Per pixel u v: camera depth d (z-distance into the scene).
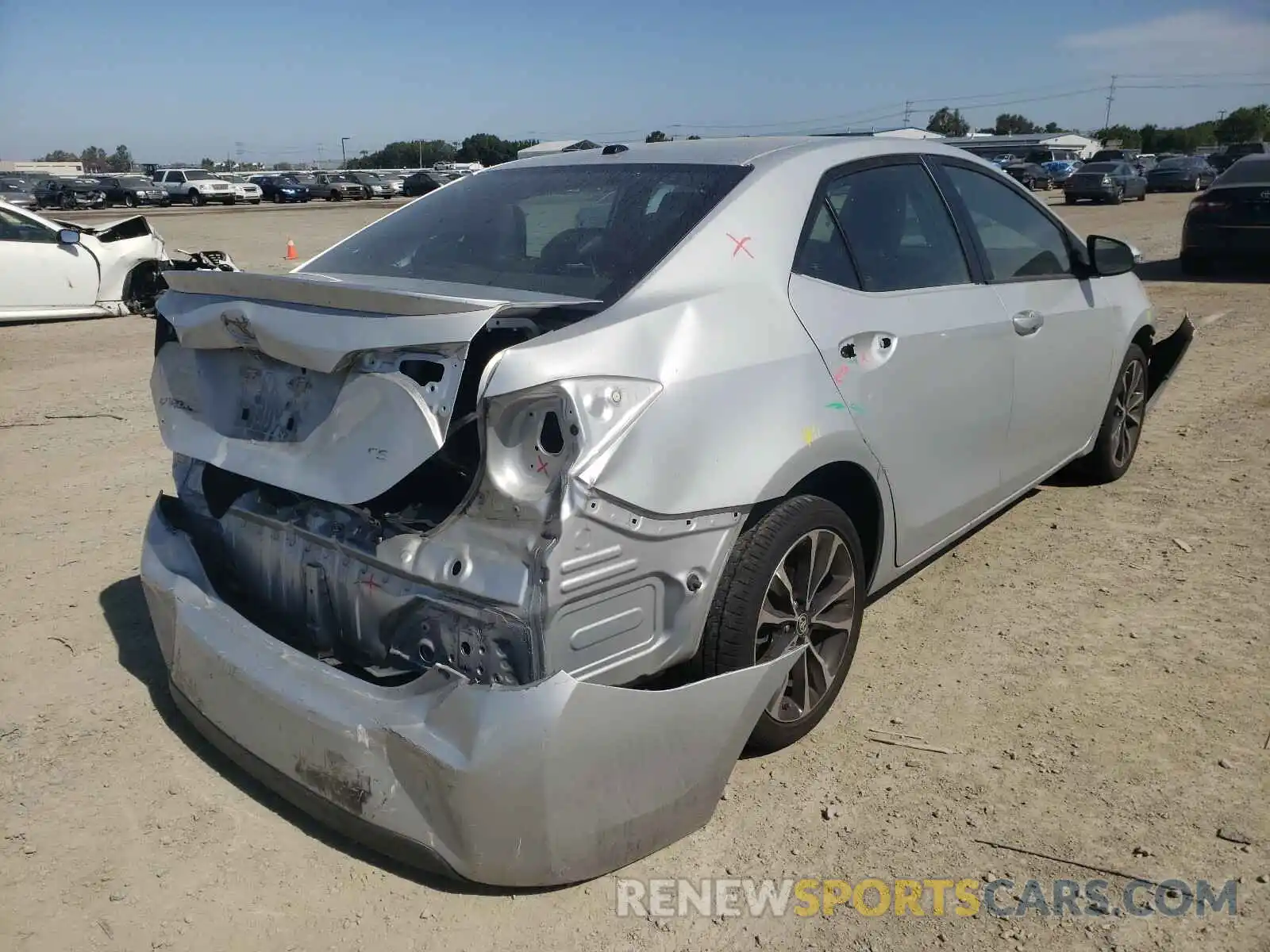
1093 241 4.59
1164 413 6.76
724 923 2.45
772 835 2.74
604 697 2.30
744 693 2.59
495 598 2.30
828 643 3.17
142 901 2.53
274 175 55.91
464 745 2.25
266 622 2.95
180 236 24.64
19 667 3.63
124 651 3.75
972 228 3.89
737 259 2.91
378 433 2.39
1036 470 4.40
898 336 3.26
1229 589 4.11
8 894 2.55
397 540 2.49
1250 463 5.68
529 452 2.32
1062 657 3.62
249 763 2.70
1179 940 2.35
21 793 2.94
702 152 3.42
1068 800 2.84
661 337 2.57
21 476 5.73
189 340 2.93
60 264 11.34
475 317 2.26
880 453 3.18
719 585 2.68
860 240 3.33
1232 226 12.77
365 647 2.63
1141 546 4.58
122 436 6.56
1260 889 2.49
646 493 2.40
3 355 9.43
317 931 2.43
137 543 4.77
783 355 2.83
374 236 3.62
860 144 3.56
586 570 2.31
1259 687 3.38
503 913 2.48
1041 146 58.31
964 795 2.88
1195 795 2.84
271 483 2.63
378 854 2.70
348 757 2.42
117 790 2.96
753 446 2.67
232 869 2.65
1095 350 4.66
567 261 2.99
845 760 3.06
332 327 2.47
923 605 4.06
